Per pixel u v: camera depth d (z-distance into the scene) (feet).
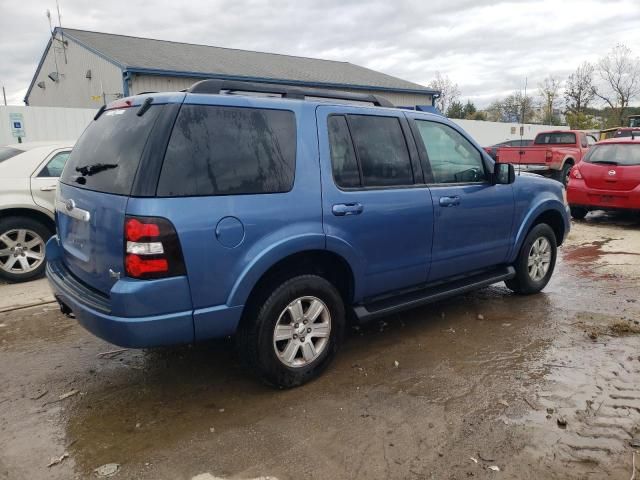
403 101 85.66
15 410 10.77
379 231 12.44
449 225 14.19
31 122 44.06
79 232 10.88
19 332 15.07
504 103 184.03
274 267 11.10
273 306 10.87
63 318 16.21
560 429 9.91
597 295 18.31
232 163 10.18
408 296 13.85
